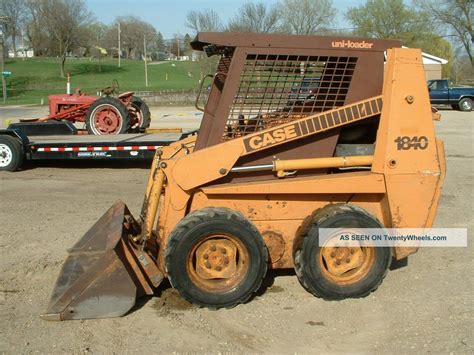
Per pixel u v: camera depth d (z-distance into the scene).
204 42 4.96
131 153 11.19
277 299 4.98
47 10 59.25
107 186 10.22
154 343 4.23
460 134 18.27
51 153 11.45
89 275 4.59
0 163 11.56
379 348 4.12
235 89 5.00
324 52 4.97
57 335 4.35
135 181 10.68
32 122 14.16
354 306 4.81
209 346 4.19
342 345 4.18
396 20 52.94
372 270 4.85
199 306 4.71
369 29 53.84
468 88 29.47
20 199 9.15
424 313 4.69
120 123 13.88
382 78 5.04
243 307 4.82
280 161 4.92
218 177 4.86
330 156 5.07
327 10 44.94
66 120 15.00
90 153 11.27
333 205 4.86
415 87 4.88
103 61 79.44
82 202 8.91
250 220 4.96
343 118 4.96
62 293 4.65
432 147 4.93
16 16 64.12
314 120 4.93
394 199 4.92
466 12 51.03
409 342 4.20
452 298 4.99
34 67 66.69
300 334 4.36
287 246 5.05
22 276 5.64
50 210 8.38
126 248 4.70
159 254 4.97
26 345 4.20
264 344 4.21
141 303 4.91
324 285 4.78
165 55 94.75
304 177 5.00
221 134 5.04
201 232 4.59
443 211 8.23
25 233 7.12
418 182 4.93
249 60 4.97
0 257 6.19
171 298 5.00
